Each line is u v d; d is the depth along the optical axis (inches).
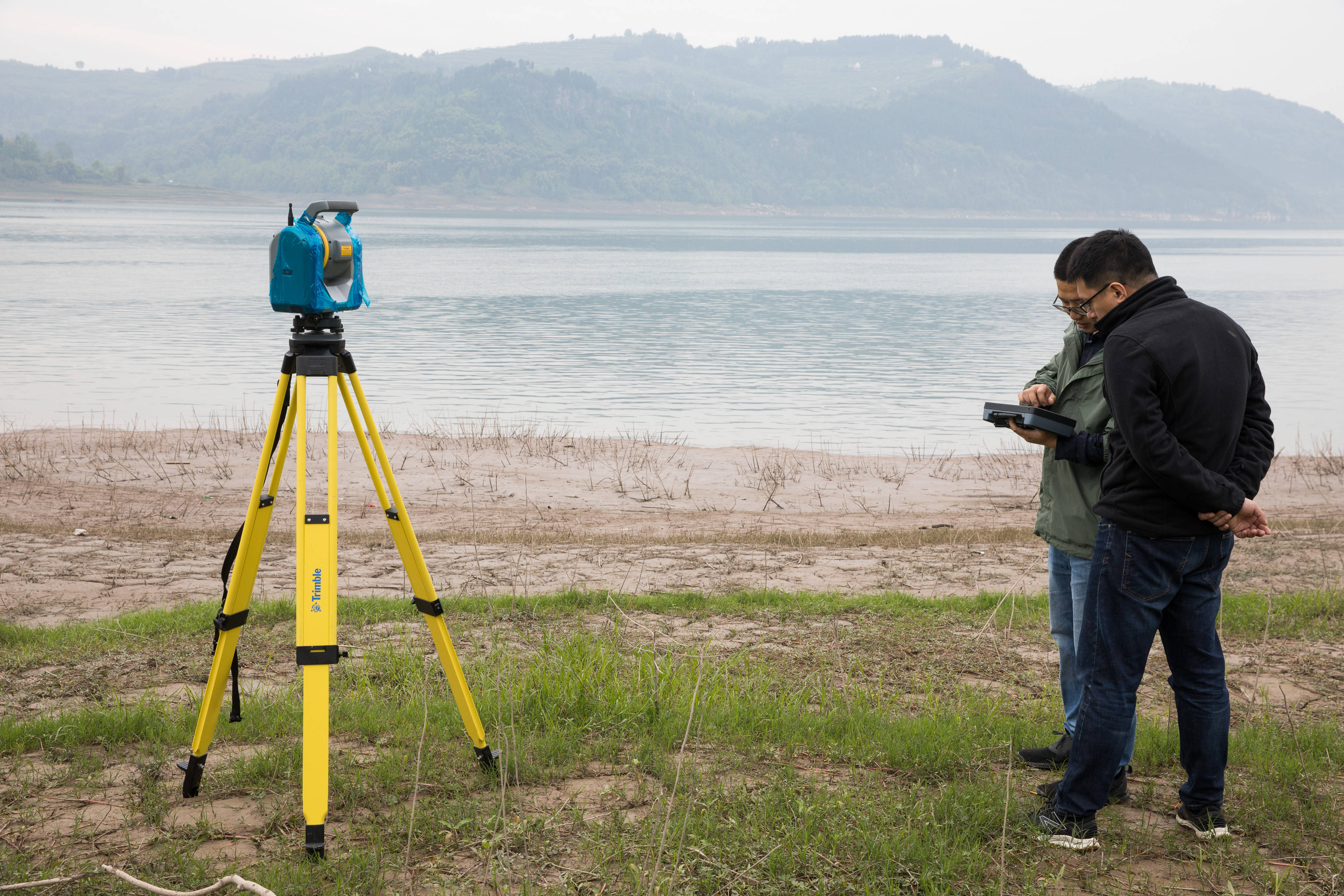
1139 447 123.4
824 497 544.4
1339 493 567.2
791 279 2706.7
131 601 310.7
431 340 1296.8
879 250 5098.4
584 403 869.2
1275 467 633.0
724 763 157.8
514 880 120.3
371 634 249.6
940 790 150.6
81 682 204.5
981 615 277.4
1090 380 144.6
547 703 178.5
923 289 2412.6
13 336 1206.3
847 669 224.4
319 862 120.6
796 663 229.9
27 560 358.0
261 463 131.2
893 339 1413.6
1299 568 357.4
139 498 484.4
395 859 124.7
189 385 894.4
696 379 1024.2
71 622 278.1
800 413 850.8
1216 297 2251.5
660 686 186.1
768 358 1195.9
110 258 2792.8
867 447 711.7
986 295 2249.0
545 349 1230.3
